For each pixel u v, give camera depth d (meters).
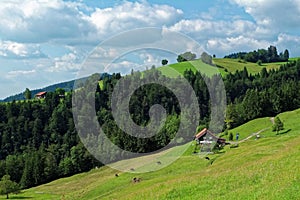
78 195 70.50
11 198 101.88
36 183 125.94
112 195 53.22
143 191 39.88
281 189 25.50
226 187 32.22
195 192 33.41
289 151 40.56
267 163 37.06
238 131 120.69
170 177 51.34
